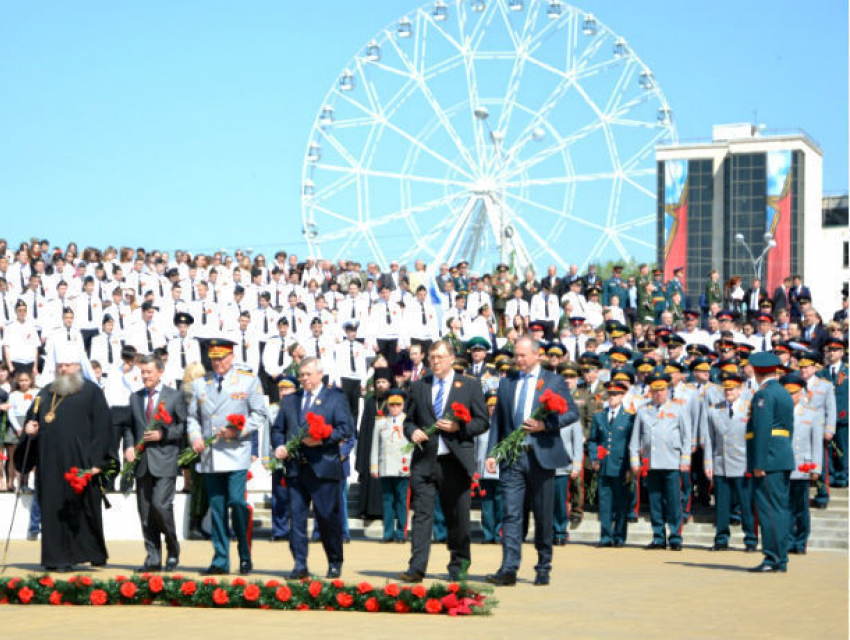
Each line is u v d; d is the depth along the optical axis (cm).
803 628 927
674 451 1706
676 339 2117
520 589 1188
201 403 1266
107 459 1341
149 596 1088
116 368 2144
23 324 2505
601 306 3156
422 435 1202
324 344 2473
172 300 2648
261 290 2925
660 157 9181
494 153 5081
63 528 1322
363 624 944
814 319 2580
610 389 1802
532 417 1188
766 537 1392
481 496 1784
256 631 902
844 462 1944
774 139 8888
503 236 5022
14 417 1983
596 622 954
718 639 865
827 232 9431
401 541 1802
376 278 3281
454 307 2975
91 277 2619
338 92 5266
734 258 8975
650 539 1822
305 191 5228
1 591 1095
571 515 1870
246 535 1277
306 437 1211
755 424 1393
